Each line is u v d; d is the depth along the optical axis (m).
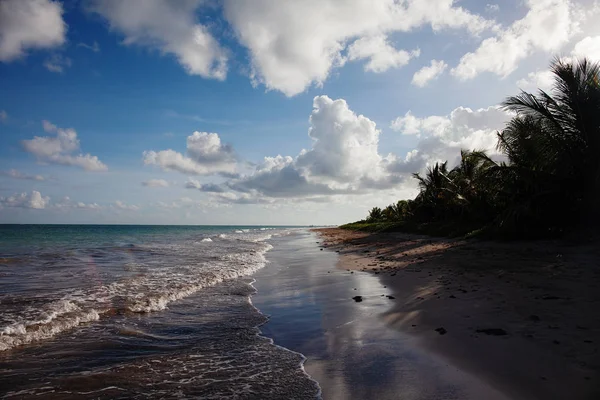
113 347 4.90
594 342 3.90
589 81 14.12
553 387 3.06
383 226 41.91
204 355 4.58
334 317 6.21
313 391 3.45
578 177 14.77
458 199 25.56
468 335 4.54
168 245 29.34
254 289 9.27
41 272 12.49
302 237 50.03
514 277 8.02
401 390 3.29
